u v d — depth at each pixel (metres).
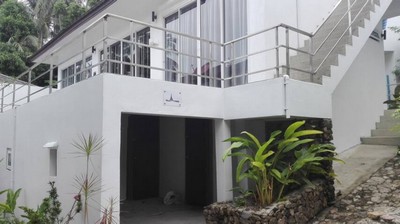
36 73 19.89
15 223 6.25
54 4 25.34
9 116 9.25
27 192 7.54
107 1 8.90
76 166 5.36
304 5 8.10
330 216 5.35
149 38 9.95
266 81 5.54
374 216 4.92
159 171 9.21
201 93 5.90
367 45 9.30
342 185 6.39
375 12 7.82
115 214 4.69
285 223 4.82
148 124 9.11
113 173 4.75
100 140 4.72
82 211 5.03
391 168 6.75
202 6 8.20
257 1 7.00
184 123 8.45
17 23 22.16
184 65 8.61
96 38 11.50
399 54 13.11
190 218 6.63
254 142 5.39
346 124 8.17
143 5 9.35
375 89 9.49
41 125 6.91
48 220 5.59
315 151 5.49
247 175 5.16
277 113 5.36
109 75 4.82
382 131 8.78
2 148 9.77
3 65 19.91
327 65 6.70
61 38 11.37
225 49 7.30
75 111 5.48
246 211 4.79
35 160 7.15
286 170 5.18
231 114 6.06
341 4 8.64
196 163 7.91
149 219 6.59
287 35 5.71
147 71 9.85
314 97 5.91
